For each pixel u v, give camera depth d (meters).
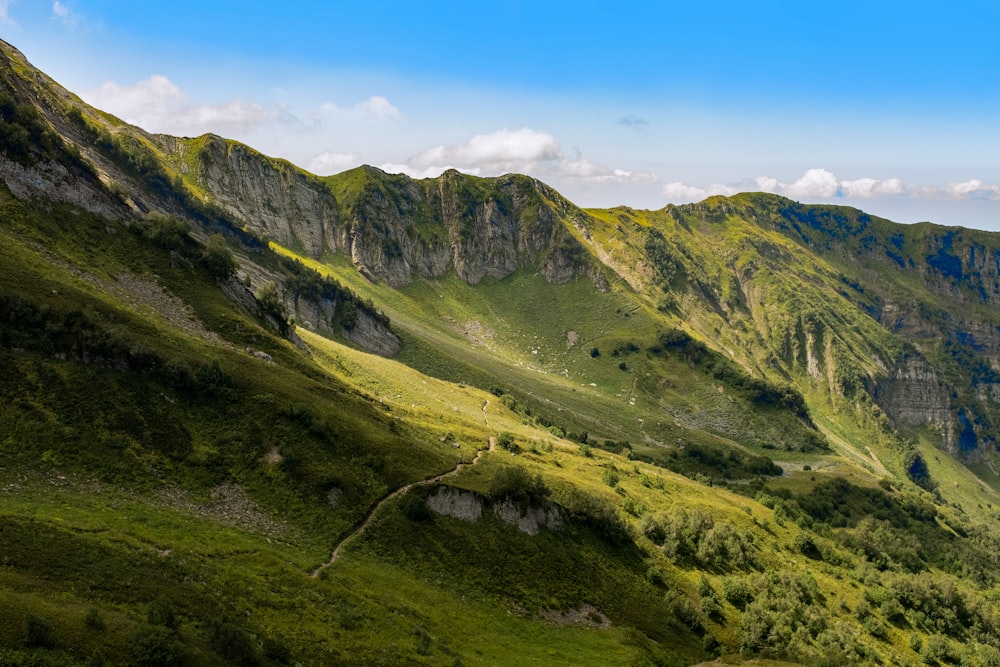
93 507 57.53
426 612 64.25
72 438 65.56
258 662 41.03
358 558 70.25
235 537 62.59
